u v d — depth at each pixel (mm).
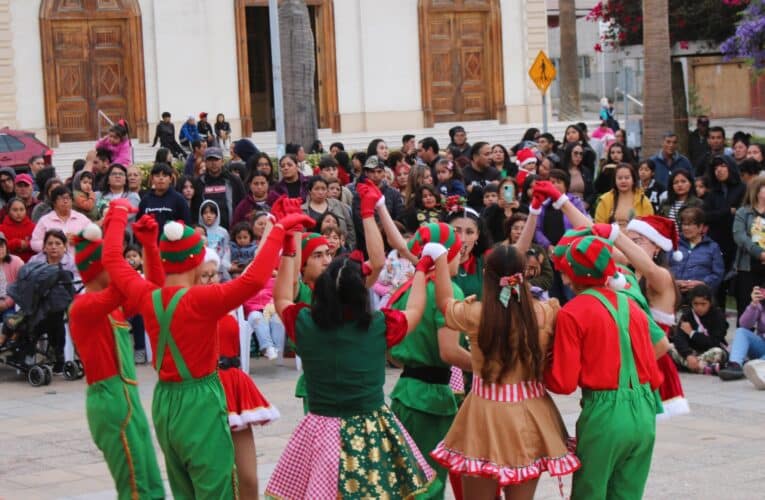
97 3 31609
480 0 34781
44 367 13281
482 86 35156
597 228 7234
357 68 33844
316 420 6598
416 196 13914
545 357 6801
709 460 9492
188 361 6918
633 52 31609
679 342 12836
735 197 14992
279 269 7078
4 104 30922
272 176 16797
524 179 13500
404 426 7438
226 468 7020
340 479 6461
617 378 6707
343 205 14820
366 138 32969
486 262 6738
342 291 6512
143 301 6980
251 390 7691
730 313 15820
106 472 9727
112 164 16203
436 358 7406
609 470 6727
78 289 13695
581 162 17250
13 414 11977
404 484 6582
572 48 39625
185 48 32156
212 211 14367
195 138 29531
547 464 6668
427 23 34344
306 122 25406
